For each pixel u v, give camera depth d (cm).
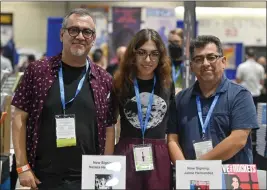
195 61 218
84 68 221
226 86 220
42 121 214
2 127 333
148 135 225
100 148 220
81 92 216
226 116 215
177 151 222
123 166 185
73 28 209
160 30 702
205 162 184
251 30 948
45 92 212
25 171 212
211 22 929
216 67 215
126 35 710
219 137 216
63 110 213
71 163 214
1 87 345
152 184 221
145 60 220
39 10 1034
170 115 232
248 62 672
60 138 210
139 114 225
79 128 213
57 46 537
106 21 841
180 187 183
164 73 228
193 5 296
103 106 221
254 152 317
